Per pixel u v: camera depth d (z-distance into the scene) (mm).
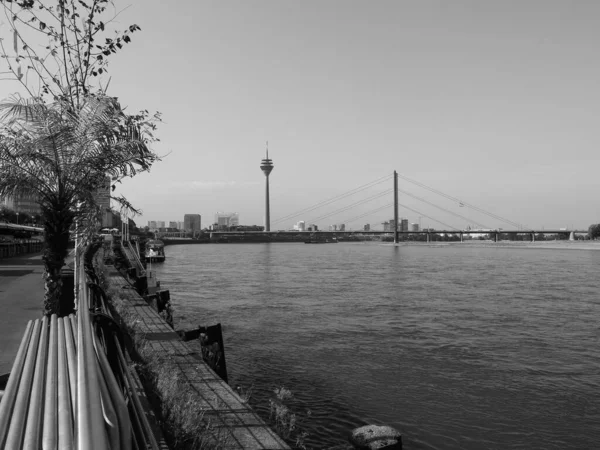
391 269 68125
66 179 6270
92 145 6285
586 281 49062
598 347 19672
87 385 1784
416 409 12688
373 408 12648
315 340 20406
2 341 7512
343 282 47031
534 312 28516
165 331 9734
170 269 67438
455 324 24484
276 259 102188
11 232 40188
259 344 19547
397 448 6402
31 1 5645
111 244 33969
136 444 2715
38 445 1779
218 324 13133
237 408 5625
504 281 48875
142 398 5523
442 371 16094
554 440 11078
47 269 6234
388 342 20188
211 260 97625
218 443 4543
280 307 29531
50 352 3404
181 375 6824
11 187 5945
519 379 15312
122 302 12820
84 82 6055
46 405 2246
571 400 13516
